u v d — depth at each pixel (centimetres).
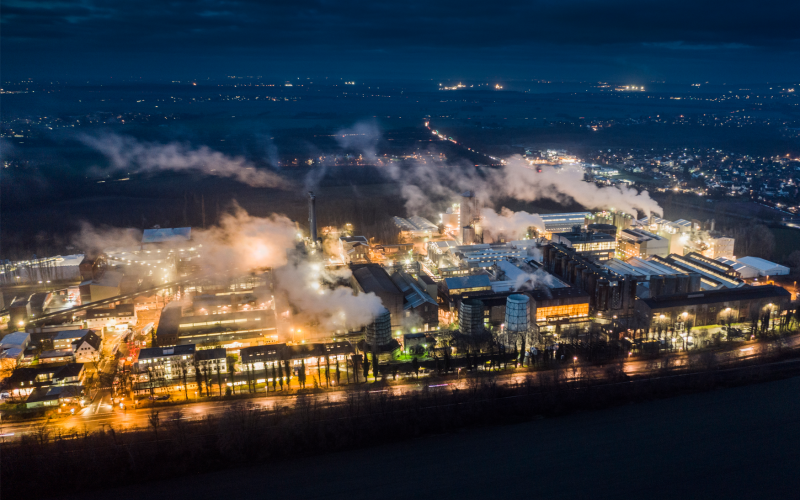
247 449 19488
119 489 18038
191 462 19012
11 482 17600
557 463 19150
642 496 17588
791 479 18300
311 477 18638
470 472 18800
